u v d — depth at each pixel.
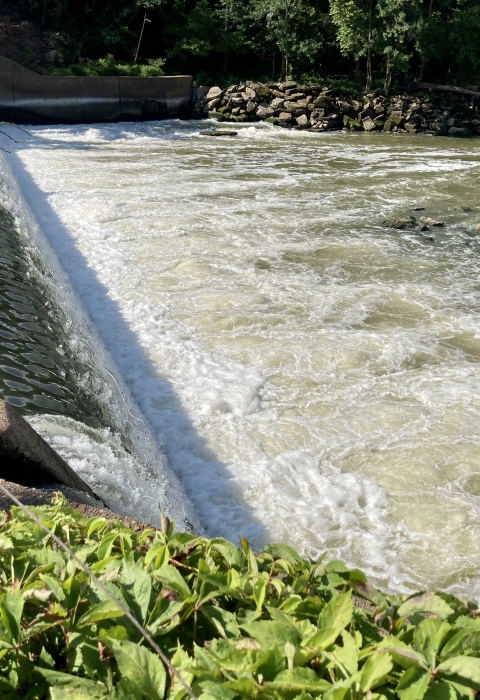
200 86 34.84
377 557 6.08
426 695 1.37
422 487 6.89
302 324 10.25
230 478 7.03
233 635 1.57
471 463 7.22
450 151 27.59
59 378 6.80
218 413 8.05
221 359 9.26
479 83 39.47
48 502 3.04
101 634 1.47
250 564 1.80
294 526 6.44
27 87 28.95
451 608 1.66
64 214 15.01
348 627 1.63
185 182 18.94
